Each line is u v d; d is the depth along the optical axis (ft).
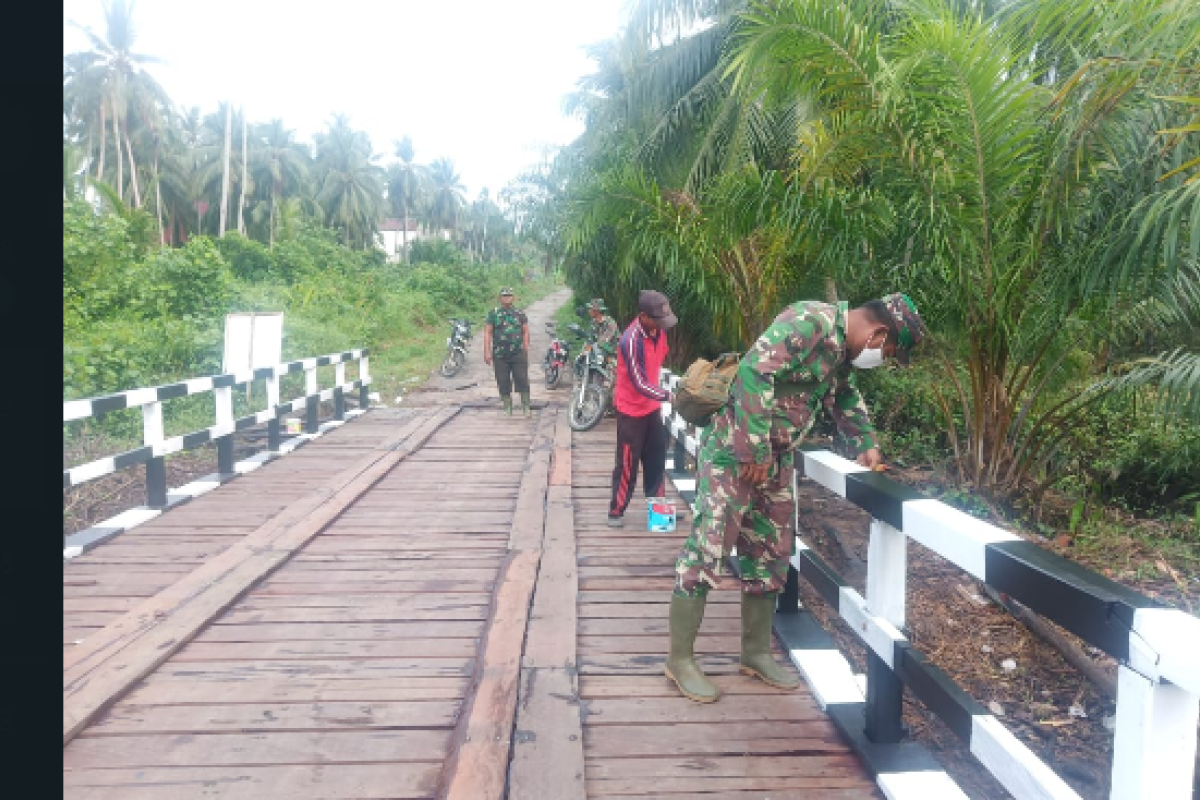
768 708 9.82
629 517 19.01
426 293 102.53
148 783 8.23
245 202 171.32
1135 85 14.07
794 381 9.22
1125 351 21.07
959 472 19.95
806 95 18.72
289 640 11.88
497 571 15.10
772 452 9.52
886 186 17.66
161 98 156.35
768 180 18.84
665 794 8.07
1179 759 4.89
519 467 25.26
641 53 39.17
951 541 7.11
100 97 145.79
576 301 57.62
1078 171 14.88
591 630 12.27
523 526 17.65
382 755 8.79
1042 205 15.84
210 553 16.08
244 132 143.84
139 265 46.39
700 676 10.12
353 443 29.14
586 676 10.70
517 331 35.68
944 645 14.33
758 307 23.52
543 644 11.35
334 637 12.01
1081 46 15.24
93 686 9.95
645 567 15.31
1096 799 10.41
